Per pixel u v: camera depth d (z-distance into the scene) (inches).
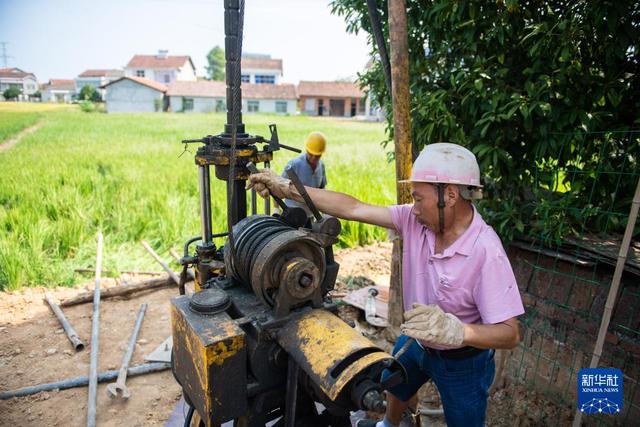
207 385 70.1
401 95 103.7
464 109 122.1
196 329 72.4
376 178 393.4
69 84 3727.9
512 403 125.6
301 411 86.0
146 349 156.4
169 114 1920.5
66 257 235.3
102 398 131.3
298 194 86.0
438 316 63.6
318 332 70.4
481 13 114.6
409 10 135.1
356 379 63.6
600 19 95.2
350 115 2440.9
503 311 69.4
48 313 179.6
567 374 116.0
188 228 270.8
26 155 576.1
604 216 117.7
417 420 105.3
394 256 145.1
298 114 2374.5
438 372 84.1
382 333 159.2
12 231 249.6
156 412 126.3
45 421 121.7
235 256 80.8
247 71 2903.5
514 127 115.4
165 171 436.8
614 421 106.5
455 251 73.4
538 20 110.7
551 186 119.3
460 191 70.4
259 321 74.4
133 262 232.5
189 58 3154.5
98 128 1155.3
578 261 107.4
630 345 102.0
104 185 363.9
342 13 158.7
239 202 100.1
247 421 79.2
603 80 106.5
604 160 113.6
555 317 117.9
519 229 115.3
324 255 80.5
